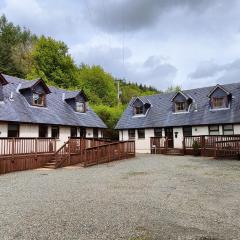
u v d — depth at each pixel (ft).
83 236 22.30
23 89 86.17
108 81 228.02
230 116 99.91
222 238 21.52
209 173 52.01
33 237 22.27
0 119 70.08
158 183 43.75
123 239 21.58
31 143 70.64
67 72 183.52
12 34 220.84
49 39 178.40
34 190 40.73
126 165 68.95
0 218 27.30
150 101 127.13
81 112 105.40
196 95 116.67
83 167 69.00
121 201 33.01
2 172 62.23
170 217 26.76
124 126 121.70
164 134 112.68
